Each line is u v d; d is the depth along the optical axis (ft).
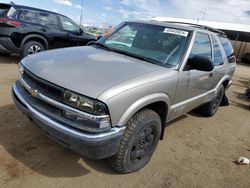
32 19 26.14
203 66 11.27
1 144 11.03
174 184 10.41
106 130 8.30
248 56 90.79
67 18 29.55
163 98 10.48
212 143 14.71
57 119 8.49
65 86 8.37
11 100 15.71
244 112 22.09
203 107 18.28
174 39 12.44
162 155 12.43
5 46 24.97
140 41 12.73
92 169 10.40
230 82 19.86
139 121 9.52
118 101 8.36
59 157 10.82
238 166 12.63
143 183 10.11
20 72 10.56
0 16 24.34
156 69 10.65
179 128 16.02
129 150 9.60
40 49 27.09
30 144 11.36
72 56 10.73
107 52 12.03
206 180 11.07
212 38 15.47
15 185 8.89
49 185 9.17
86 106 8.08
